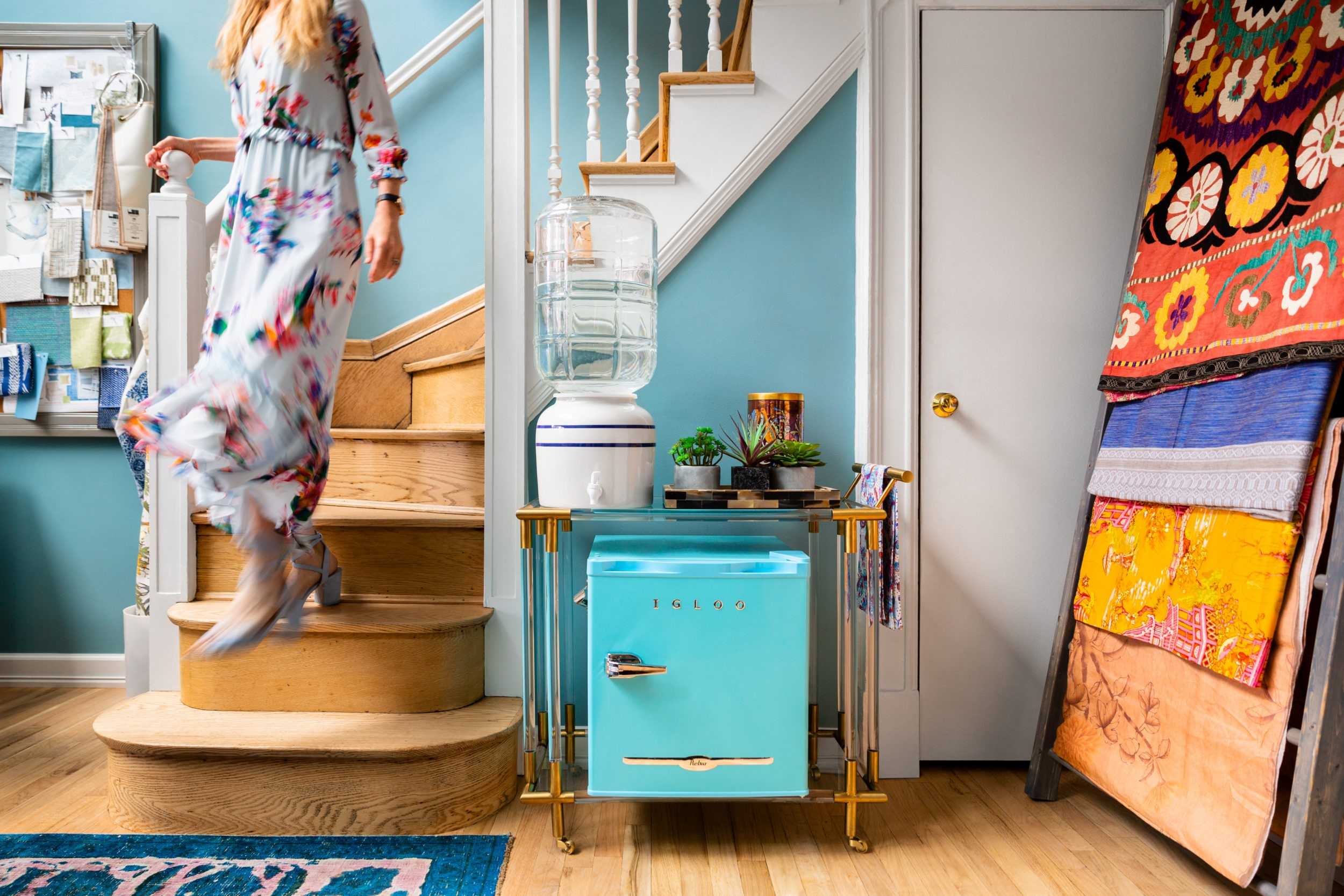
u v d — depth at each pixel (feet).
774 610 4.98
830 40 6.41
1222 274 4.96
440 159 8.50
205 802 5.16
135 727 5.36
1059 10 6.48
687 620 4.96
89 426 8.12
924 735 6.48
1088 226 6.50
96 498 8.22
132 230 7.93
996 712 6.51
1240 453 4.47
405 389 7.93
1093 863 4.93
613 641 4.95
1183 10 5.85
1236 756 4.29
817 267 6.55
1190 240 5.35
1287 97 4.73
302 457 4.81
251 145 4.94
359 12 5.00
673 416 6.56
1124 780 5.11
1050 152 6.50
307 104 4.95
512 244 6.38
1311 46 4.60
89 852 4.82
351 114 5.16
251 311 4.80
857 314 6.52
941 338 6.48
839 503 5.43
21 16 8.14
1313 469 4.13
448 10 8.52
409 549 6.35
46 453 8.21
